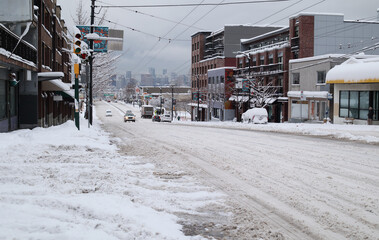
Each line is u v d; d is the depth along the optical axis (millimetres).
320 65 44844
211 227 6098
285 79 54531
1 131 21531
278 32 61062
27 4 13562
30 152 12219
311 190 8336
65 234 4723
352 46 53031
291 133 23594
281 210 6949
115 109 137375
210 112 82188
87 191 7734
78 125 20547
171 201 7500
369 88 32625
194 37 102688
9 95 23078
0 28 17594
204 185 8898
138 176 9789
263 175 9969
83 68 35844
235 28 82875
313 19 52000
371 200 7484
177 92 157625
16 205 6000
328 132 21359
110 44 28953
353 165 11273
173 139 19500
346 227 6020
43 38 29562
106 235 4906
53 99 36094
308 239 5551
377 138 18062
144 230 5480
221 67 78562
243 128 30812
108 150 14344
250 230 5949
